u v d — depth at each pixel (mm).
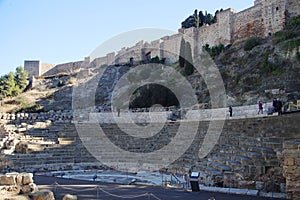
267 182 15992
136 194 16344
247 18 62219
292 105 29281
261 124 24375
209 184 19016
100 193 16672
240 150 20688
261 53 51312
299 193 12977
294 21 53562
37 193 11266
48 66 96000
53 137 34531
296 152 13203
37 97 69875
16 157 27922
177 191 17141
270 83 42594
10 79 75750
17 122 43188
